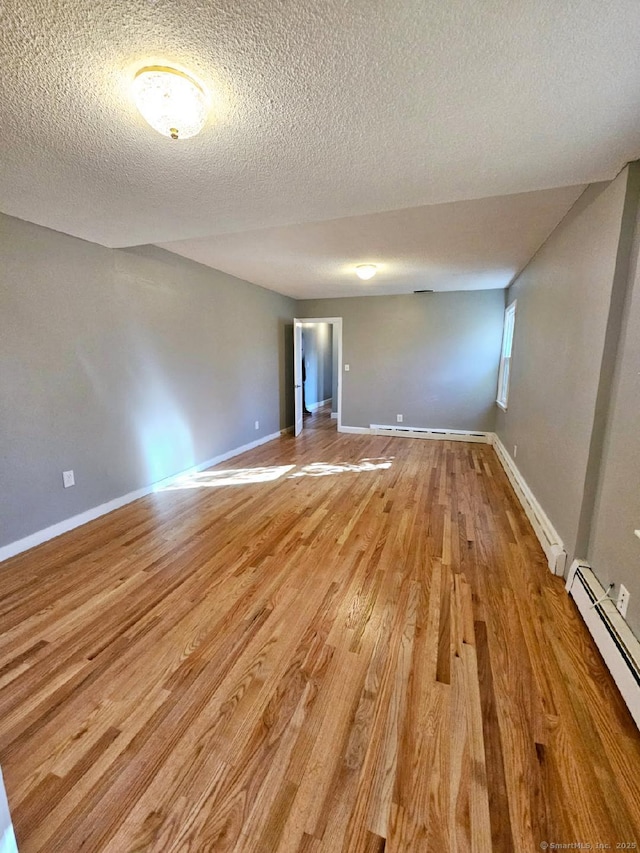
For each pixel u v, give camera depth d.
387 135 1.45
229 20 0.95
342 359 6.41
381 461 4.70
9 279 2.33
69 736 1.26
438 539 2.65
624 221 1.67
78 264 2.76
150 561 2.36
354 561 2.36
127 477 3.31
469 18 0.95
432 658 1.59
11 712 1.35
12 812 1.04
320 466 4.48
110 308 3.04
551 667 1.55
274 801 1.08
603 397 1.83
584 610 1.81
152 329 3.49
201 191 1.94
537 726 1.30
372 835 1.00
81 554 2.44
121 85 1.17
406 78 1.14
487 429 5.78
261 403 5.56
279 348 6.02
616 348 1.76
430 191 1.94
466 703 1.38
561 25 0.96
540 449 2.89
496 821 1.03
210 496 3.49
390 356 6.14
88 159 1.61
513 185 1.88
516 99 1.24
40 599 1.98
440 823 1.03
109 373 3.07
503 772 1.15
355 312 6.22
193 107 1.18
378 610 1.90
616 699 1.40
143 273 3.34
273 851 0.97
